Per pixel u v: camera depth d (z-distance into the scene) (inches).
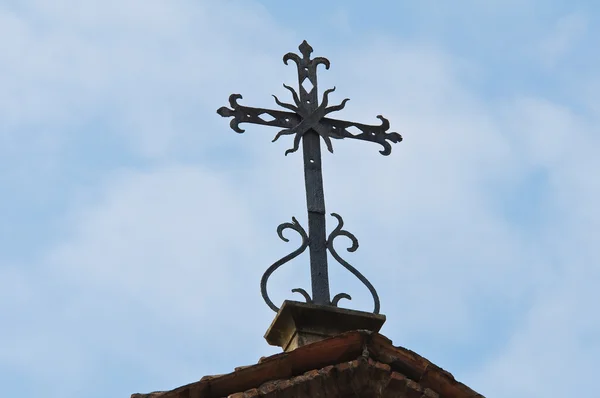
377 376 676.1
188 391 662.5
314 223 765.3
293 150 791.1
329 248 759.1
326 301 743.7
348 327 733.9
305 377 669.9
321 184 780.0
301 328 728.3
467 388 684.7
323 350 674.8
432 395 679.1
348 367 674.2
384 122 818.2
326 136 799.7
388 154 813.9
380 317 737.6
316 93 809.5
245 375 666.8
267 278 745.6
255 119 793.6
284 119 797.9
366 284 748.0
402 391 677.9
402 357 681.6
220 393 666.8
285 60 813.9
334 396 676.1
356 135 810.2
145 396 674.2
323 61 818.8
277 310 737.6
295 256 752.3
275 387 666.8
